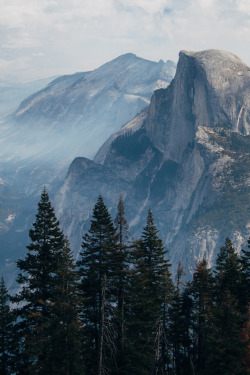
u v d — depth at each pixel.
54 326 36.53
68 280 37.44
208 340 42.06
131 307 41.81
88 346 39.91
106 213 40.34
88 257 40.41
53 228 40.88
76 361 37.00
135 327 41.62
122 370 38.53
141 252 41.66
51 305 37.28
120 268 40.62
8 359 39.66
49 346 37.03
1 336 39.38
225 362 37.41
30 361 39.66
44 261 38.81
